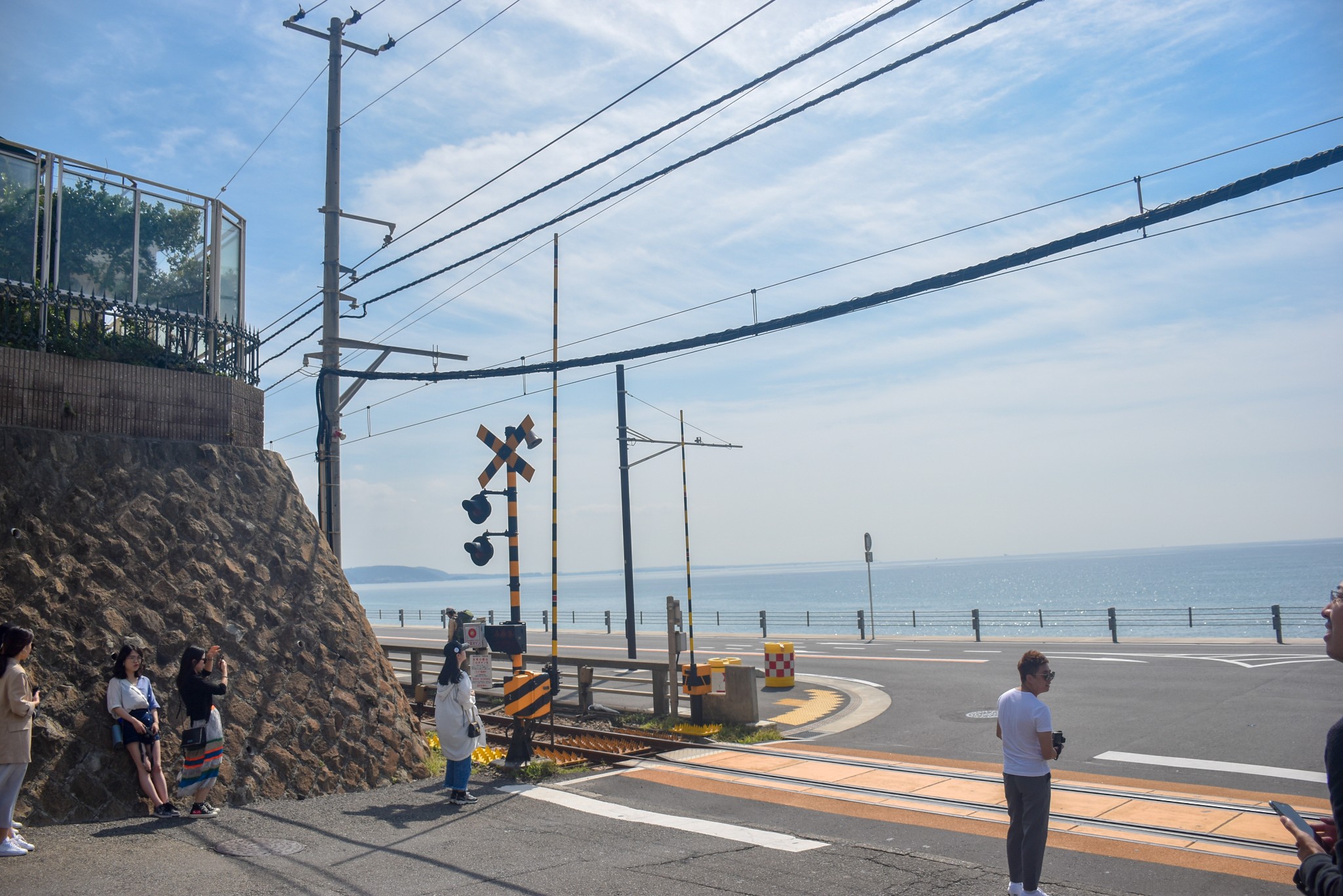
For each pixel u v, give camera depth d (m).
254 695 9.88
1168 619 72.06
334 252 16.39
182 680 8.61
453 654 9.48
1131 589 140.25
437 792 9.86
